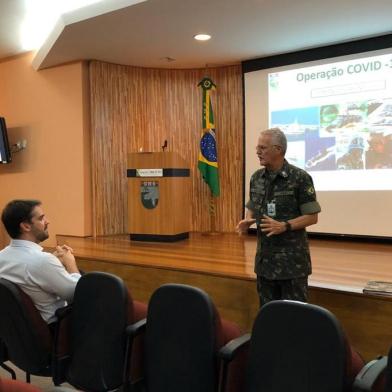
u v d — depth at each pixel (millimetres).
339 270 3689
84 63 6039
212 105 6379
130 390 2092
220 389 1813
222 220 6375
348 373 1568
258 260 2771
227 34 4996
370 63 5117
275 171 2676
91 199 6137
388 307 2865
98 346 2213
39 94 6402
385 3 4156
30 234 2510
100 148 6113
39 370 2400
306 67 5539
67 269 2771
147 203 5496
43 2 4684
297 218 2584
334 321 1596
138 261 4156
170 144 6527
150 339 2033
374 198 5102
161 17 4477
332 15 4445
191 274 3758
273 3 4129
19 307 2314
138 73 6391
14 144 6629
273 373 1693
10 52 6469
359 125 5191
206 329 1883
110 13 4379
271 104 5793
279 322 1701
